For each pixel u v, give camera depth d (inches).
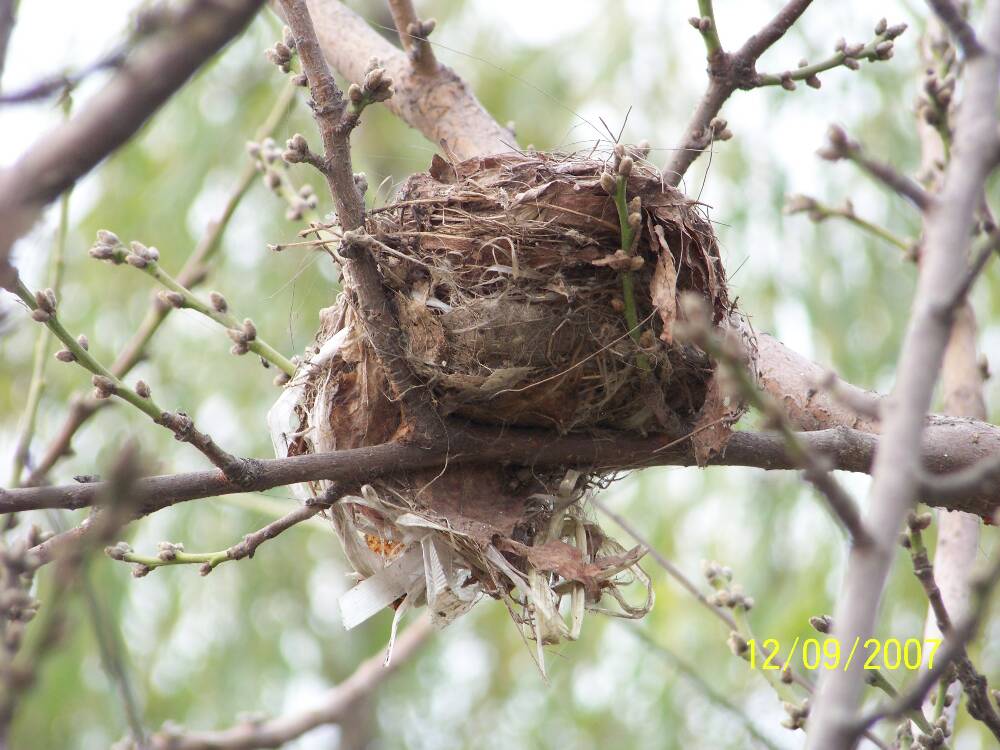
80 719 303.1
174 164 353.7
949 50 245.8
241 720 307.4
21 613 143.3
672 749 322.7
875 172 129.2
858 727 108.4
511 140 245.3
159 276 199.6
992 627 282.8
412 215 177.9
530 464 186.2
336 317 195.2
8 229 100.0
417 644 328.8
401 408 177.5
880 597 112.4
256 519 350.9
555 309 171.8
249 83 357.4
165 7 106.4
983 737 284.2
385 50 256.4
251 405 344.2
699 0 201.6
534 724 364.5
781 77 207.0
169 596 339.6
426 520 176.6
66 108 130.2
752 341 180.7
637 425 183.5
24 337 328.5
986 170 123.5
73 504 159.2
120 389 165.9
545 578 177.0
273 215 350.0
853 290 314.8
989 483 184.7
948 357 241.3
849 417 207.6
